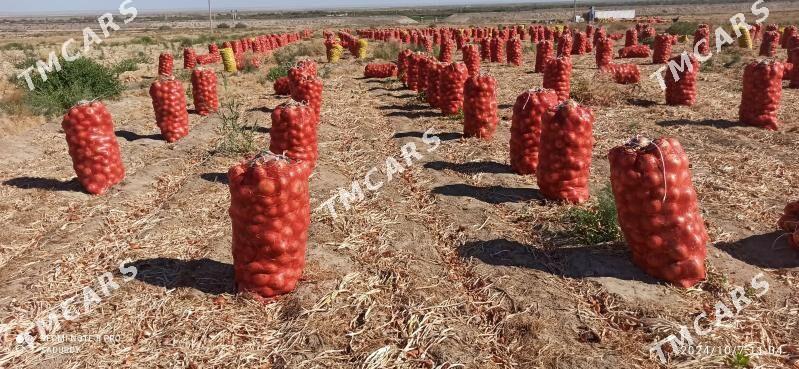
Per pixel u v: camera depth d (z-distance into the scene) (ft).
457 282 18.53
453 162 31.76
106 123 28.40
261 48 119.24
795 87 54.13
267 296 17.22
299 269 17.79
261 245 16.63
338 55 90.43
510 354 14.75
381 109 49.01
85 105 27.61
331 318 16.21
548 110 24.11
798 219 20.58
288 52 107.45
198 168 31.89
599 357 14.35
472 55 66.23
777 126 38.83
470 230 22.17
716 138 36.27
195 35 186.09
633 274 17.99
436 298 17.31
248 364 14.51
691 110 45.06
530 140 28.12
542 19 275.39
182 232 22.65
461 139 36.17
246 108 50.31
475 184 27.81
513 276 18.47
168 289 18.04
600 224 20.59
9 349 15.19
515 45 80.89
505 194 25.96
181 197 26.78
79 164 27.94
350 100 53.31
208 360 14.66
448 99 44.83
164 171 31.71
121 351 15.03
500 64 84.33
